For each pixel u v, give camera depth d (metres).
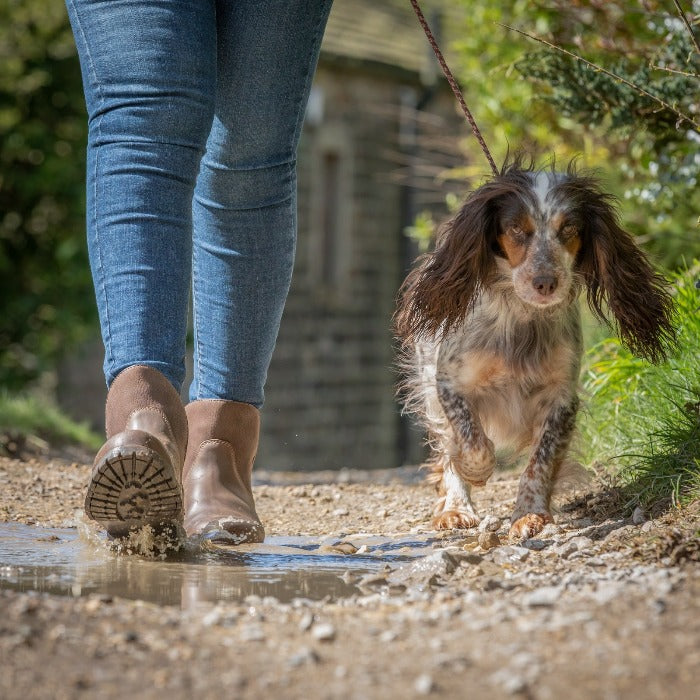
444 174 9.03
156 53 3.41
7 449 6.84
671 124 5.64
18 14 12.10
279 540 4.21
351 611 2.73
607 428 5.31
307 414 14.91
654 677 2.10
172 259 3.48
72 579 3.14
